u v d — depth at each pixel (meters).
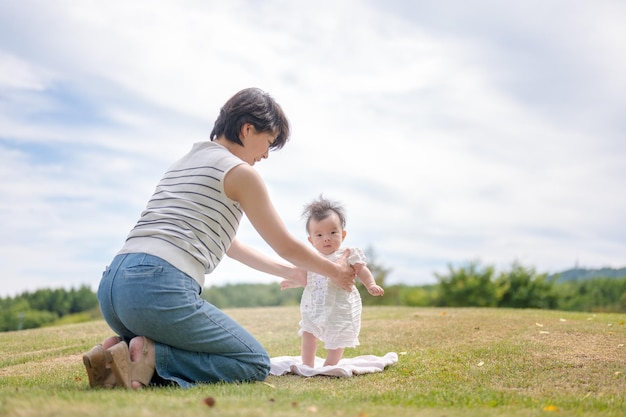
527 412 2.27
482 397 2.63
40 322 13.18
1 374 3.57
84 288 14.84
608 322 5.52
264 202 3.02
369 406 2.30
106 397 2.26
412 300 15.41
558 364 3.49
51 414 1.86
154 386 2.81
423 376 3.26
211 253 3.02
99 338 5.35
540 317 5.86
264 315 7.09
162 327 2.81
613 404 2.53
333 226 3.82
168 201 3.01
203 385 2.83
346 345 3.60
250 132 3.21
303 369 3.41
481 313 6.52
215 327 2.97
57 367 3.80
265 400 2.33
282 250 3.07
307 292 3.72
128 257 2.89
